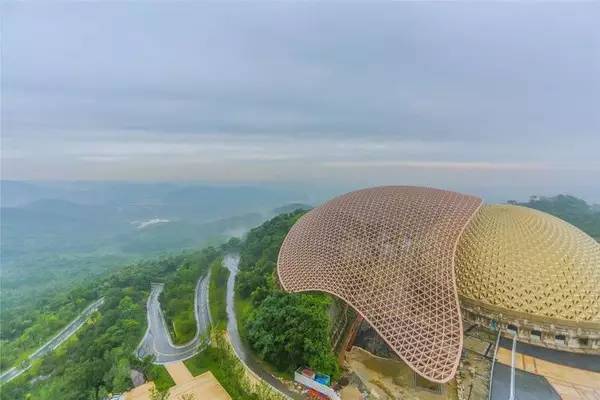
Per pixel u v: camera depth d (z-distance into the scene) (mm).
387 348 73625
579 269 73375
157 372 70188
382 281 74375
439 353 60562
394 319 67812
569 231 82625
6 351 93938
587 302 70500
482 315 76500
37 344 97875
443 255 74375
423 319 66250
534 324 71625
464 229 78500
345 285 76938
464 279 79938
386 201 93000
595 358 68188
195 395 62750
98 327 93188
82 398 62844
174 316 97875
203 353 77000
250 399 60031
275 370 69250
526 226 81812
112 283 137000
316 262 86062
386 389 62156
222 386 65375
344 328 81875
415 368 59688
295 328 68312
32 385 74062
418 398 59969
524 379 62812
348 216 93125
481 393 60156
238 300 106188
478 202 86062
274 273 105500
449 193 93312
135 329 89062
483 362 67625
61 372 75438
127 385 64750
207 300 110938
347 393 61375
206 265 149000
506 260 76938
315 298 76562
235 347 78312
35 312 122812
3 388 73562
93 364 67625
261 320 76625
